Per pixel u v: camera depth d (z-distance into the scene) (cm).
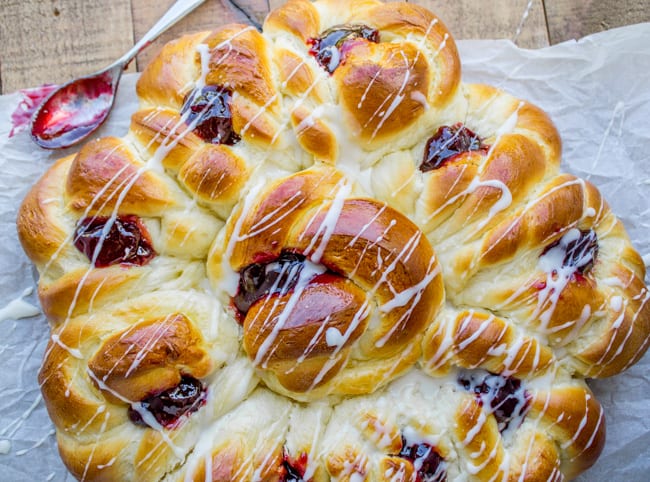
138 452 35
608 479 42
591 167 45
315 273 35
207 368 35
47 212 38
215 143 37
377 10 40
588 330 39
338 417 36
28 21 46
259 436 36
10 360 43
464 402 36
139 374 34
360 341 36
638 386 43
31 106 45
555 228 37
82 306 36
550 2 47
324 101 37
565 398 37
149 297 36
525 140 38
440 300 36
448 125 39
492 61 46
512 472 36
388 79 36
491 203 37
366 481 35
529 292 37
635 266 40
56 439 42
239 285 36
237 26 39
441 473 36
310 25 39
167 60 39
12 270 43
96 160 37
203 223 37
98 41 46
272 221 35
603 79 46
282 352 34
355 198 36
